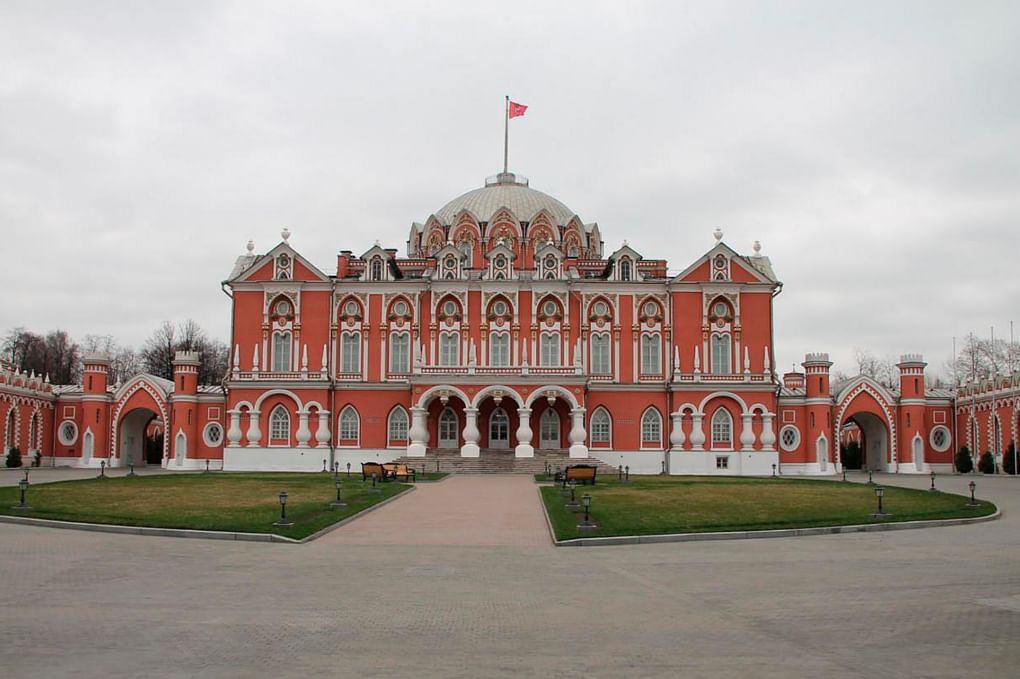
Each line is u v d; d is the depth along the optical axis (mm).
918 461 91188
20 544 30844
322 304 88812
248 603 21422
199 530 33750
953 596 22281
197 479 64500
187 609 20688
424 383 82875
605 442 87000
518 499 49969
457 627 19062
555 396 82812
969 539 33844
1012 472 85062
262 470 85625
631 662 16312
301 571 26141
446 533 35594
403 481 63312
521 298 88938
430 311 88750
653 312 88812
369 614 20297
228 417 86875
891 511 41719
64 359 157875
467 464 79000
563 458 81062
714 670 15781
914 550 30719
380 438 87000
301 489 53656
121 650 17031
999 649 17156
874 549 30984
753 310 88188
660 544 32656
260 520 36625
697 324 88188
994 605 21188
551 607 21109
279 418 87312
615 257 90125
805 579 24859
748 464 84875
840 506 44250
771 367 86938
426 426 83750
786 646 17422
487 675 15477
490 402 88250
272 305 89062
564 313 88688
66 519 36438
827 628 18922
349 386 87375
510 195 101812
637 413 87062
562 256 89812
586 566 27375
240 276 89000
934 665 16062
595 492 52875
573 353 88375
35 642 17609
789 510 42250
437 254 93750
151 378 92750
